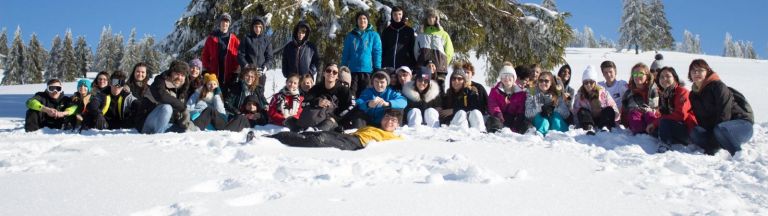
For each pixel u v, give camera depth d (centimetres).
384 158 406
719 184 363
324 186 299
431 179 319
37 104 641
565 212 267
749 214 280
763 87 2095
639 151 523
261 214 237
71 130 633
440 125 660
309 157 399
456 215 250
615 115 665
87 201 252
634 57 4497
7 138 513
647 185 344
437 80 758
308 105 625
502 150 460
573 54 5053
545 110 649
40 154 398
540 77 657
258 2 1126
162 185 289
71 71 5834
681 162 429
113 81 643
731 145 520
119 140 483
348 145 457
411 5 1275
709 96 537
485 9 1350
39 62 5725
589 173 381
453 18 1323
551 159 428
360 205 258
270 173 332
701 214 272
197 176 315
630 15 5731
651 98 637
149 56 6306
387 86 675
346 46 817
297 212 242
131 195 266
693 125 556
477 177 329
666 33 5931
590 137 595
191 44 1306
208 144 458
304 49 821
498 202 277
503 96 681
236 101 706
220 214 235
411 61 851
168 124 586
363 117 636
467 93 689
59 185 285
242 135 512
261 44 835
